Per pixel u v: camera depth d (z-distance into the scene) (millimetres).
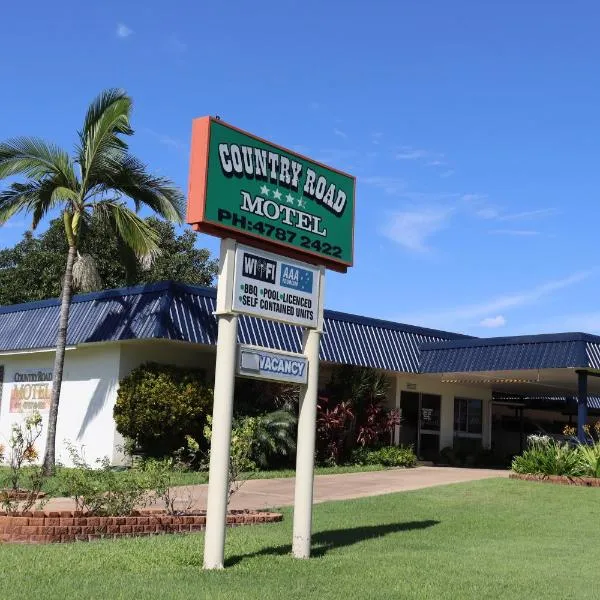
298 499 10031
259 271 9758
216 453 9148
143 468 17719
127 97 19156
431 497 16109
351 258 11062
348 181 11188
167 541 10680
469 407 28875
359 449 23859
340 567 9242
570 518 14039
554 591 8406
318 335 10477
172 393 20234
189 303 20484
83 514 11406
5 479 16672
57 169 19344
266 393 21828
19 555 9406
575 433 26516
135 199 20203
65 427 22797
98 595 7461
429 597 7906
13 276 38938
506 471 23281
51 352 23922
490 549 10953
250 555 9859
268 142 10102
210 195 9367
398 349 24938
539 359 21516
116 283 34344
